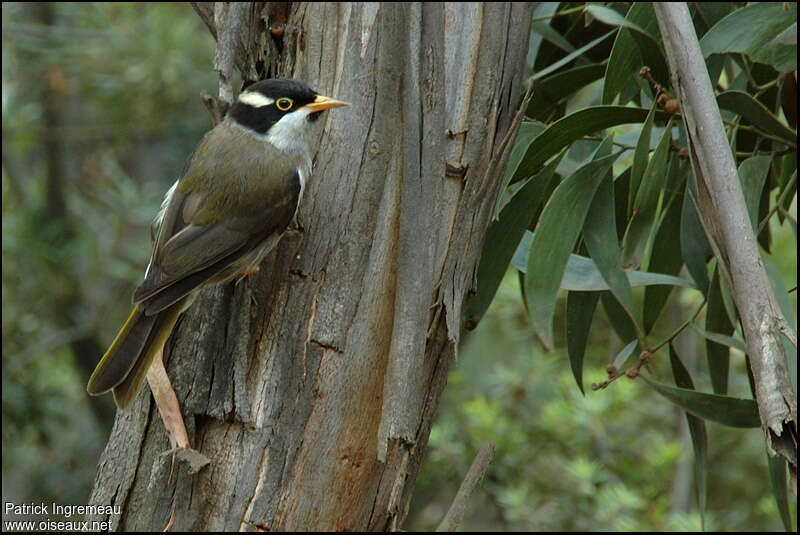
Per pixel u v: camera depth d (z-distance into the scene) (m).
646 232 7.86
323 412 6.17
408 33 6.25
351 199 6.45
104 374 6.47
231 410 6.21
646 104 9.93
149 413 6.50
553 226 7.71
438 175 6.25
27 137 17.97
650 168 7.65
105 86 17.97
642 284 8.52
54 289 17.33
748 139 9.36
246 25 7.14
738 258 6.38
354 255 6.36
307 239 6.46
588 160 8.66
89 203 19.53
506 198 9.47
